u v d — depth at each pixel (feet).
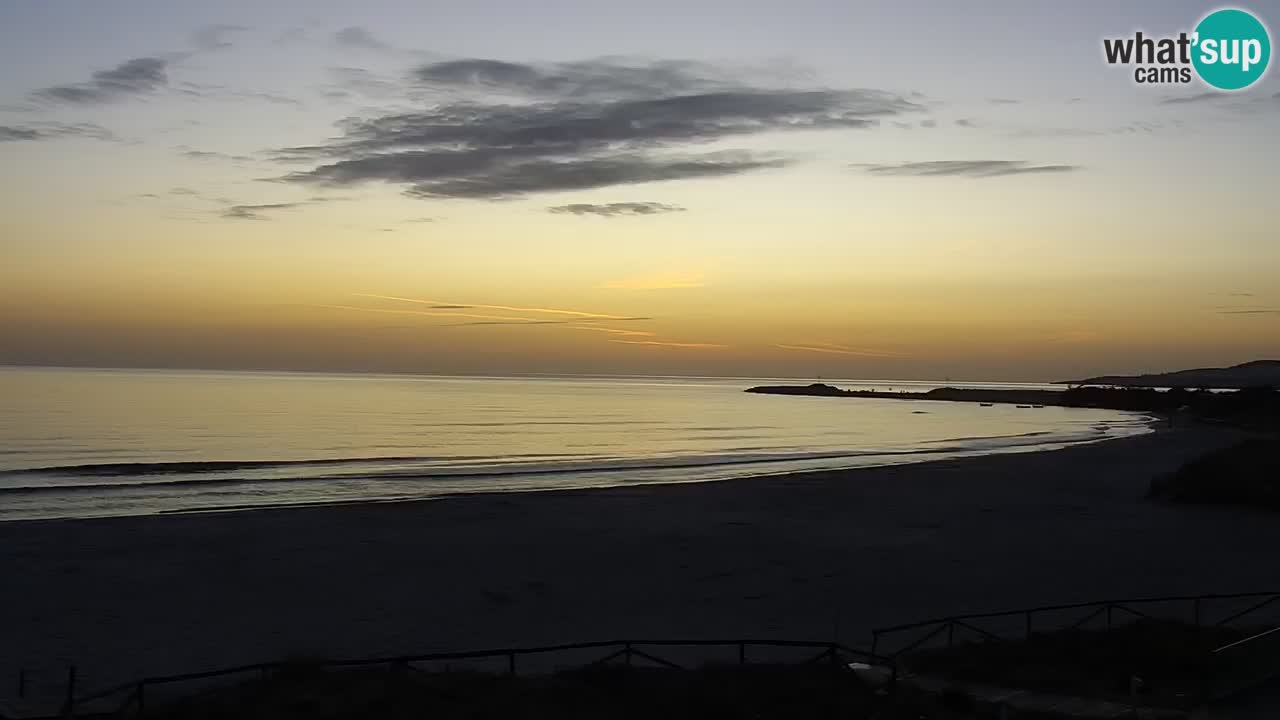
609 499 144.77
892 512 135.44
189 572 89.61
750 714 44.55
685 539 111.75
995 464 209.26
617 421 430.20
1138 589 87.04
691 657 64.69
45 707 51.31
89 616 74.54
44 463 205.67
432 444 280.51
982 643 62.64
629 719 42.78
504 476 193.26
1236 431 339.98
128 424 327.67
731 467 220.43
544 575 92.27
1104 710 47.83
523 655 65.72
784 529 119.44
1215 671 55.83
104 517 119.24
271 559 96.02
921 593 85.97
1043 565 98.48
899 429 400.06
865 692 48.96
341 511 127.24
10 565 89.61
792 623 75.82
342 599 82.23
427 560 97.66
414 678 46.09
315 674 46.19
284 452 242.78
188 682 58.59
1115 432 377.71
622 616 78.23
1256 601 80.07
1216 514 134.72
